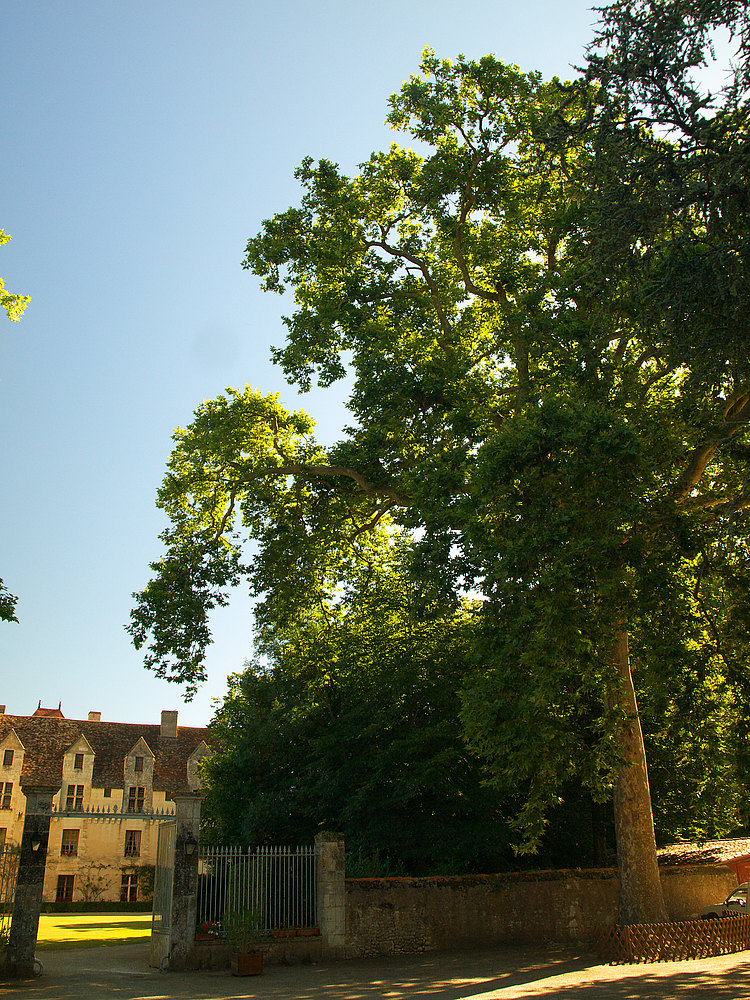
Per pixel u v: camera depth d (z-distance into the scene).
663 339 13.43
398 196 24.48
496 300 22.92
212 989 14.35
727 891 25.98
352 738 24.22
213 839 30.77
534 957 18.17
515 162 22.58
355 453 23.33
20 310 19.08
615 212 12.46
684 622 17.06
